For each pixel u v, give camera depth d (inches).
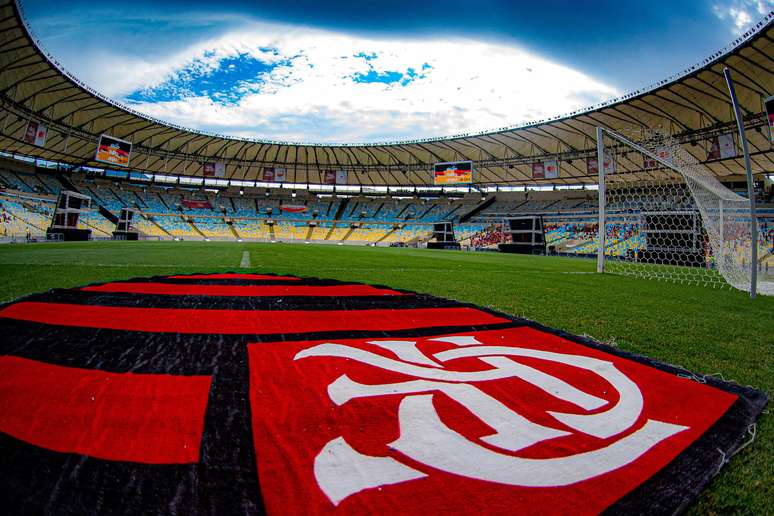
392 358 106.7
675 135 1079.6
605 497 52.7
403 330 139.0
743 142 279.4
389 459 58.6
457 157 1718.8
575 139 1339.8
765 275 519.2
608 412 79.1
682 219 732.0
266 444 60.9
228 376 88.2
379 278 313.4
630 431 71.6
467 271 423.2
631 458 62.7
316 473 54.4
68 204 1109.1
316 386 84.8
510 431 69.2
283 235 1871.3
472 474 56.1
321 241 1857.8
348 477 53.9
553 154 1472.7
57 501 47.3
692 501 53.3
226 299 183.2
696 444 68.2
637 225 810.2
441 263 550.9
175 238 1657.2
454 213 1996.8
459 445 63.6
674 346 136.3
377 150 1722.4
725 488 57.4
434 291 246.8
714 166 1214.3
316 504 48.3
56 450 56.8
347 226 1985.7
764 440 71.6
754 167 1195.9
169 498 48.5
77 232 1140.5
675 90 903.1
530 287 293.0
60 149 1427.2
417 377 93.3
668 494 54.2
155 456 56.7
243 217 1902.1
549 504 50.8
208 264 371.6
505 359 110.2
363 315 161.6
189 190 1989.4
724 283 421.7
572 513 49.2
